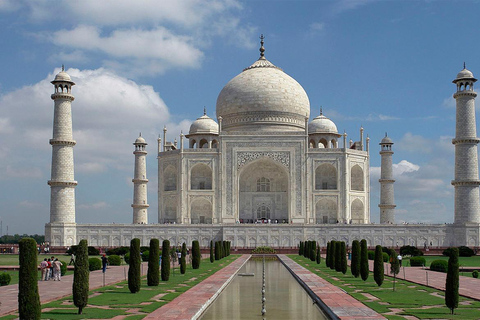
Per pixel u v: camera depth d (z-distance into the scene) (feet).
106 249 386.93
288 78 520.42
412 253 353.51
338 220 449.89
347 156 458.09
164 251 196.95
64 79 394.11
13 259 315.17
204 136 498.69
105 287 176.96
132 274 161.17
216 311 137.69
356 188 478.59
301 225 405.18
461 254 354.54
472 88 405.39
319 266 272.72
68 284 191.21
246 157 456.45
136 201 483.92
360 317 120.37
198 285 180.24
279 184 483.51
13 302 144.77
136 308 133.18
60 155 392.88
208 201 453.99
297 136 456.45
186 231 406.82
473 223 394.52
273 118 494.18
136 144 485.97
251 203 482.28
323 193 451.53
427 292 165.37
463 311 129.70
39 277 223.30
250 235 406.41
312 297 162.20
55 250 377.91
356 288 175.83
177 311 127.34
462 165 401.29
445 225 401.29
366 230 402.31
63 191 391.86
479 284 186.70
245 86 503.20
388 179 485.56
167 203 467.93
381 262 181.16
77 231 402.31
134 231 405.59
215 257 316.19
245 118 497.46
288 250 394.73
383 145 488.85
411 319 119.34
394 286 169.27
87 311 128.26
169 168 467.11
